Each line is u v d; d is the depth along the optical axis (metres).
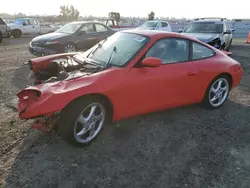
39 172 2.63
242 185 2.57
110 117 3.28
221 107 4.60
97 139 3.30
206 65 4.02
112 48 3.72
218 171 2.78
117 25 16.94
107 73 3.10
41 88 2.80
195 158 3.00
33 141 3.18
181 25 28.56
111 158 2.93
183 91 3.82
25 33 20.05
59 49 8.63
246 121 4.05
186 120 3.99
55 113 2.83
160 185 2.53
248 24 25.34
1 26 14.63
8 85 5.46
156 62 3.21
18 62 8.33
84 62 3.59
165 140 3.37
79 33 9.30
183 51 3.85
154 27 16.22
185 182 2.59
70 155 2.94
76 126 2.92
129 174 2.67
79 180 2.55
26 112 2.65
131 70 3.25
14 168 2.67
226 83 4.47
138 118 3.95
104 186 2.48
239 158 3.04
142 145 3.23
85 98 2.93
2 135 3.29
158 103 3.61
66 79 2.96
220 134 3.60
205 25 10.61
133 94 3.27
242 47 15.07
